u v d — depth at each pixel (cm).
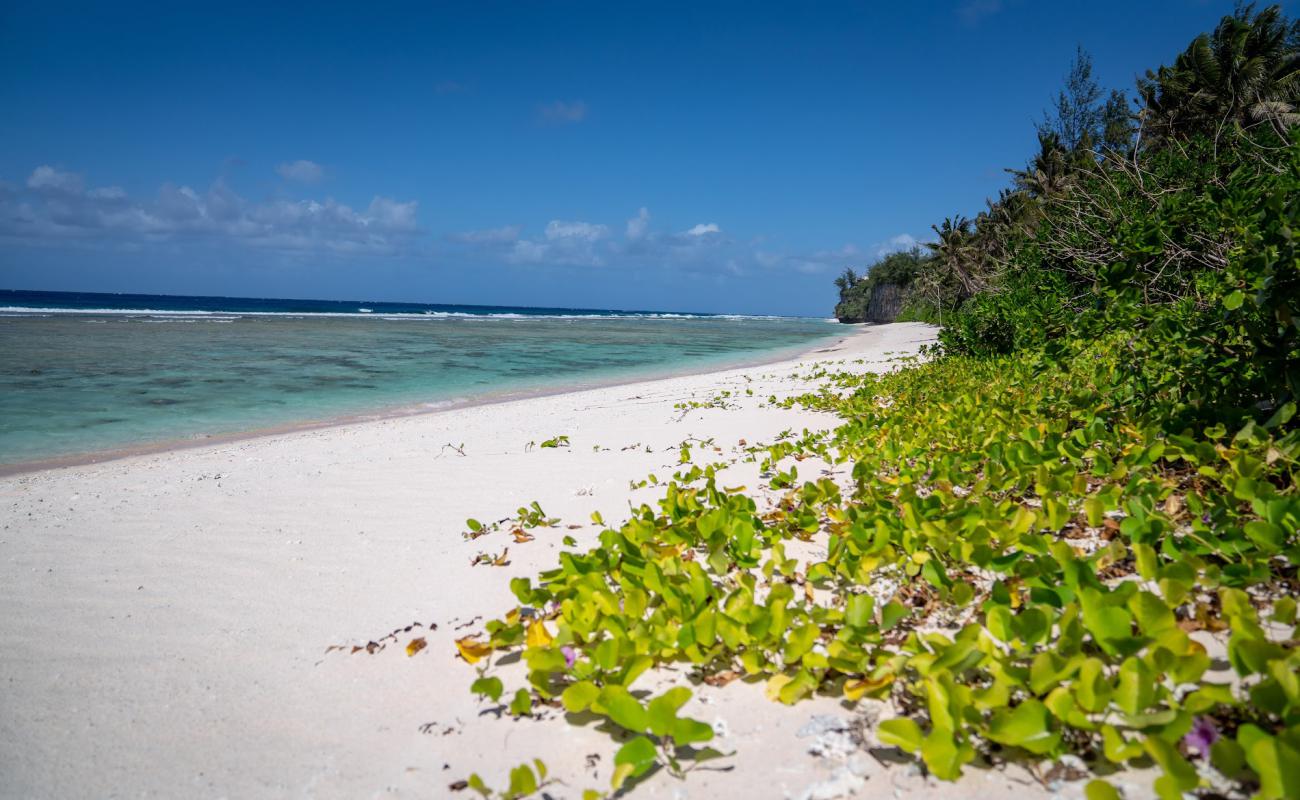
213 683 260
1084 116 2977
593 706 191
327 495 559
